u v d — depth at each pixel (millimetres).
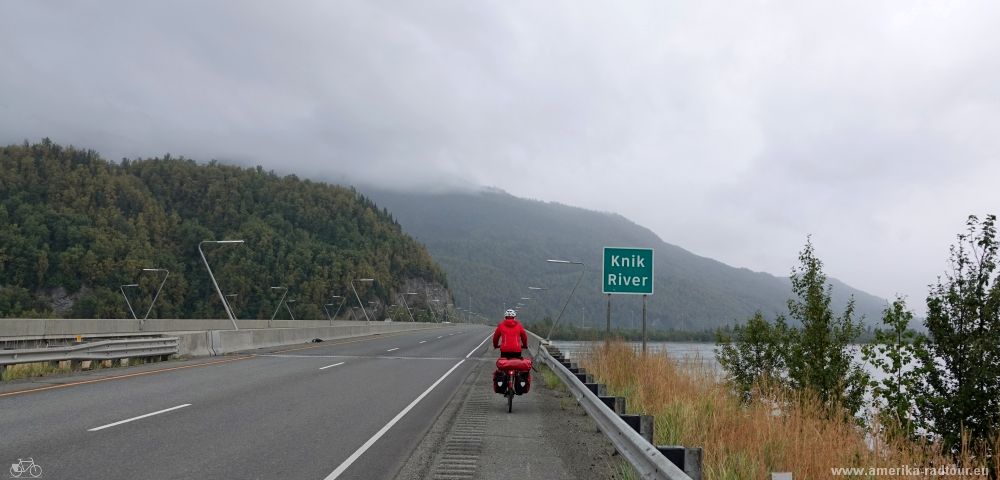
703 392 12508
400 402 14266
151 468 7656
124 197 189250
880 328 11617
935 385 10977
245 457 8391
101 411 11773
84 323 46844
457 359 29094
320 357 27422
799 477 7488
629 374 16703
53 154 194375
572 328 69750
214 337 28250
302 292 185375
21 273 141250
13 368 18016
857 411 12500
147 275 154250
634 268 20750
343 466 8102
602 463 8727
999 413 10242
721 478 7309
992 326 10586
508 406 13547
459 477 7773
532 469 8281
